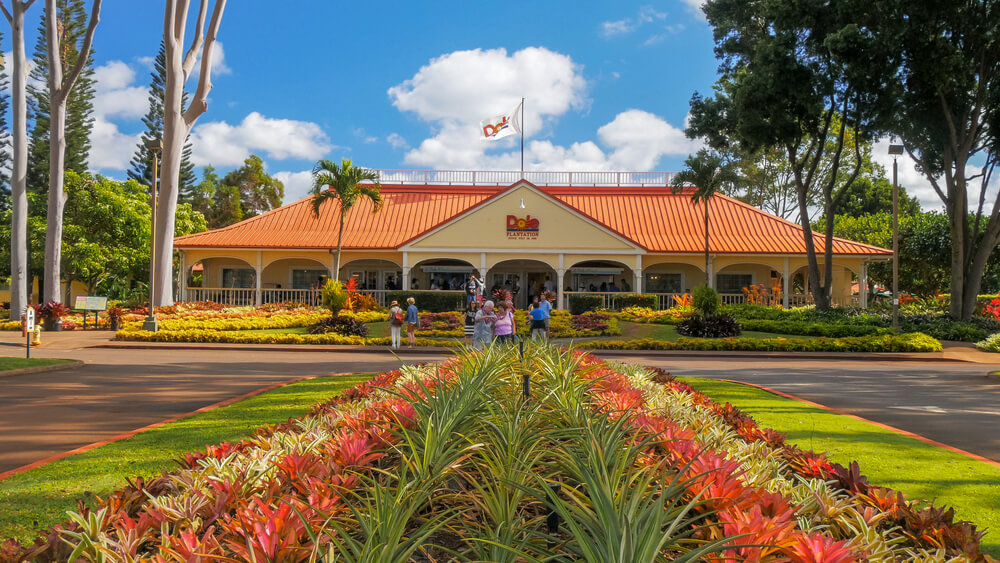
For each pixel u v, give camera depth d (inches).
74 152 1857.8
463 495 129.1
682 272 1412.4
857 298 1552.7
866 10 922.7
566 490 106.3
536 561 86.7
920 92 965.2
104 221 1540.4
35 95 1819.6
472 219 1311.5
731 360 739.4
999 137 999.0
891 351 791.7
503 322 604.1
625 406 219.9
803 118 1049.5
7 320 1098.7
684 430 175.2
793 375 565.9
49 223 1066.7
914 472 214.8
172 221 1127.0
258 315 1079.6
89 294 1581.0
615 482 104.0
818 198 2064.5
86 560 93.6
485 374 206.7
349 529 116.1
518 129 1609.3
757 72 1008.2
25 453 258.4
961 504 181.2
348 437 155.2
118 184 1593.3
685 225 1427.2
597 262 1416.1
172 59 1087.0
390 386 292.8
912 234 1572.3
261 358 698.2
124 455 234.7
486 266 1310.3
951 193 1041.5
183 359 668.1
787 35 969.5
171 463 222.8
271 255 1338.6
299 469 135.0
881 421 339.3
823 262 1348.4
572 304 1235.9
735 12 1118.4
